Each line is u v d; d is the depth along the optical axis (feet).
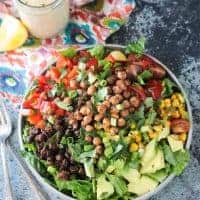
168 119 2.58
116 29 2.96
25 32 2.91
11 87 2.89
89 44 2.94
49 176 2.58
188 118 2.60
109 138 2.49
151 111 2.55
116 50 2.74
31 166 2.57
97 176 2.51
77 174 2.53
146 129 2.51
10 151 2.77
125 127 2.51
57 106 2.58
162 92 2.61
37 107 2.65
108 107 2.50
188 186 2.68
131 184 2.50
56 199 2.70
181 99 2.63
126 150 2.50
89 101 2.54
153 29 2.99
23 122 2.68
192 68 2.90
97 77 2.57
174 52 2.93
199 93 2.84
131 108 2.52
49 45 2.97
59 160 2.52
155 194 2.64
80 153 2.50
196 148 2.73
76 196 2.50
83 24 2.98
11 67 2.91
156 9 3.02
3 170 2.76
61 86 2.64
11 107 2.88
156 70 2.65
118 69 2.61
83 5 3.01
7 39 2.89
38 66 2.89
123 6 2.99
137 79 2.59
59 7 2.82
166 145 2.54
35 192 2.67
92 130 2.50
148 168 2.51
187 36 2.96
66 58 2.73
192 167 2.71
